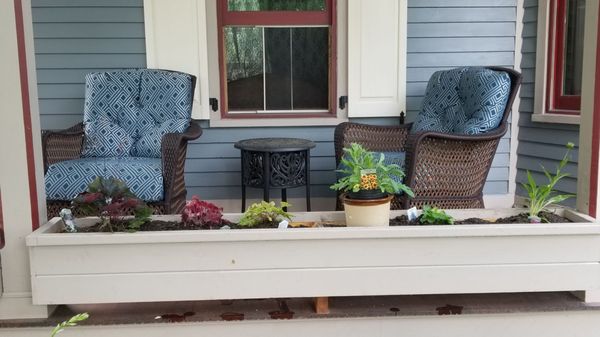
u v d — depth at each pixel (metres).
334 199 3.83
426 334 1.80
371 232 1.72
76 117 3.66
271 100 3.84
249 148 3.05
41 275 1.69
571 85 3.49
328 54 3.80
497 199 3.88
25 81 1.71
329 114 3.83
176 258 1.71
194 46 3.62
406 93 3.80
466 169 2.76
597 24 1.85
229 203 3.80
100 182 1.80
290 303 1.84
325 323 1.77
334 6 3.71
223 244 1.71
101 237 1.68
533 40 3.70
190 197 3.78
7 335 1.72
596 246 1.79
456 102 3.19
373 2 3.67
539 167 3.68
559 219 1.98
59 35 3.57
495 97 2.86
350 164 1.87
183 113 3.25
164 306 1.82
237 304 1.83
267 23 3.74
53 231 1.80
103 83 3.30
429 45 3.77
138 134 3.26
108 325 1.72
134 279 1.71
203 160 3.76
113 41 3.60
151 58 3.61
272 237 1.71
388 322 1.78
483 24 3.77
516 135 3.86
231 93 3.82
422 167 2.70
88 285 1.70
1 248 1.72
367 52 3.71
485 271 1.77
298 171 3.12
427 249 1.75
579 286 1.80
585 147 1.94
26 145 1.72
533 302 1.84
